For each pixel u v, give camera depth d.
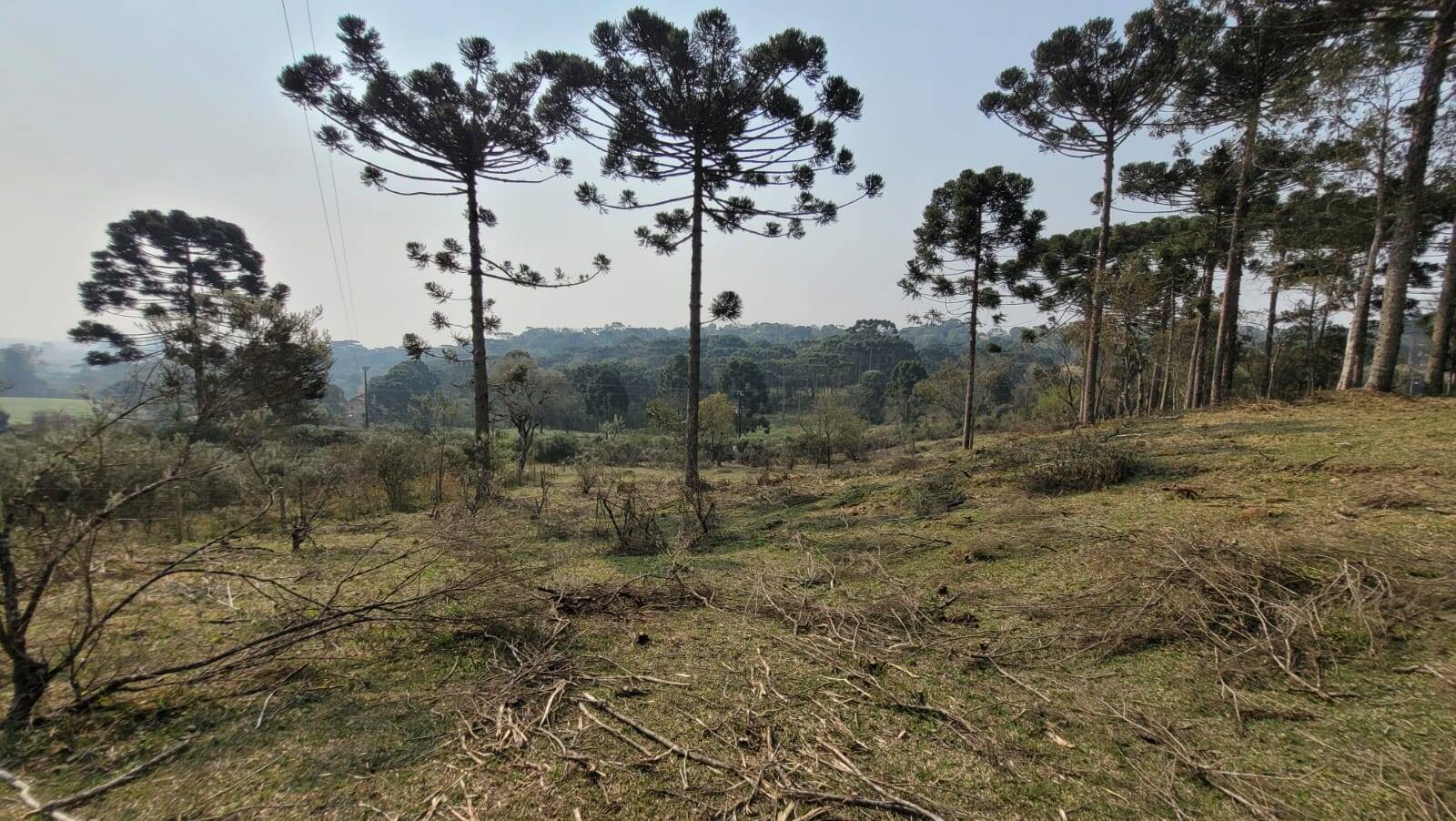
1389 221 12.29
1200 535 3.66
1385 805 1.74
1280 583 3.04
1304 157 11.98
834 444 17.97
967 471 8.01
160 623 3.51
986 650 2.94
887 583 4.03
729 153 10.68
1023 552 4.29
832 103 9.86
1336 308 16.84
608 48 9.55
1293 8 10.46
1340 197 12.05
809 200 11.15
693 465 10.24
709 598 3.94
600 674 2.82
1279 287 16.75
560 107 10.54
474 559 4.66
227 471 3.60
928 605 3.57
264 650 2.96
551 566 5.01
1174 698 2.40
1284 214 13.80
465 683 2.73
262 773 2.07
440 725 2.37
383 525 7.08
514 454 16.62
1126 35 13.34
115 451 2.74
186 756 2.17
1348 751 1.99
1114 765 2.03
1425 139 9.41
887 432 31.50
